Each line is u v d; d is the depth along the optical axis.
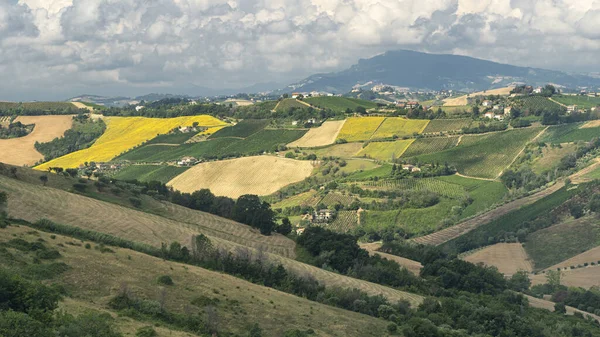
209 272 122.56
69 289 94.94
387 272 161.50
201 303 100.81
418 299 142.62
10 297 78.00
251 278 128.62
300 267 149.62
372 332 107.38
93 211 152.62
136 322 86.25
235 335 92.06
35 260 102.06
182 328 89.69
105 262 110.81
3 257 99.12
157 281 106.69
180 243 145.25
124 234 142.00
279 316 105.12
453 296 153.62
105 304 92.12
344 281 147.00
